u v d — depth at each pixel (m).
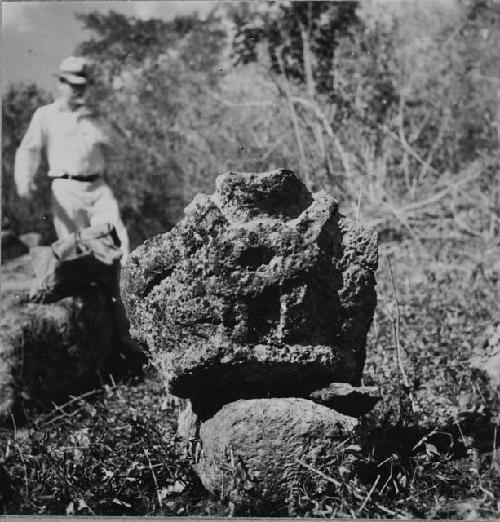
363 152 11.64
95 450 5.43
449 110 11.77
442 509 4.77
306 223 4.89
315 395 4.90
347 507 4.56
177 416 6.03
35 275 7.94
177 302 4.84
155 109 12.06
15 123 11.79
